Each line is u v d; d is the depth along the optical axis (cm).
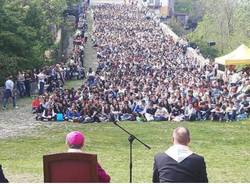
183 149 872
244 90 3722
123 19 10075
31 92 4053
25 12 4919
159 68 5272
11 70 3984
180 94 3403
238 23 10175
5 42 4141
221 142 2523
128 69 5131
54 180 830
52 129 2828
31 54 4328
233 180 1708
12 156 2109
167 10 15475
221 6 10475
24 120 3072
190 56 6644
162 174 859
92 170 833
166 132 2778
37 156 2117
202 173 860
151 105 3216
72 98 3312
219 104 3225
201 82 4109
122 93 3500
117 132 2756
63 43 6844
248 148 2370
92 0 14512
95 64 6153
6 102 3441
